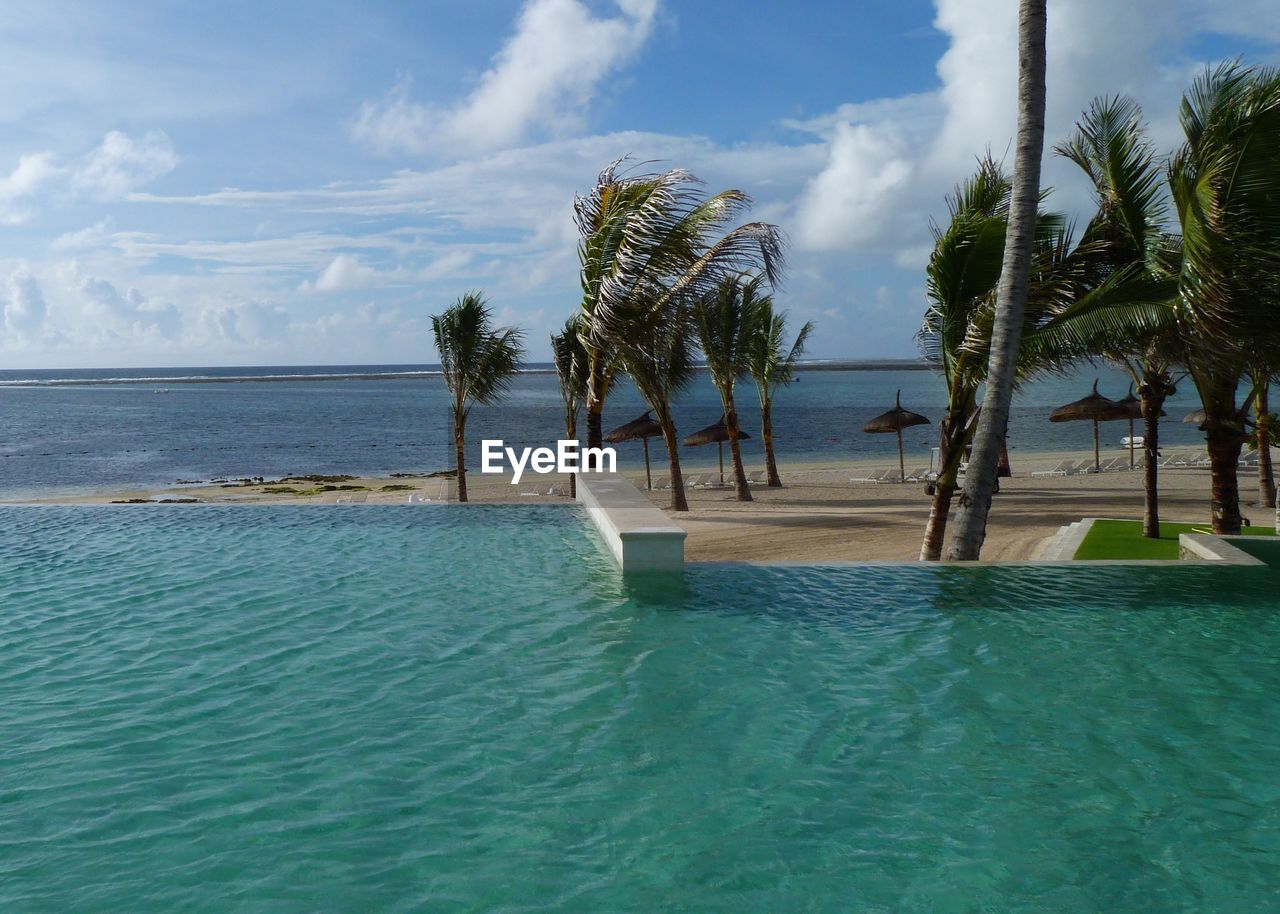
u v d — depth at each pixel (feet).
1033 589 31.32
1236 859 13.94
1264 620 27.35
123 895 12.92
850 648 24.91
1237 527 46.93
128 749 18.08
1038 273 39.75
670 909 12.66
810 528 63.10
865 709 20.31
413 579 34.32
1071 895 13.00
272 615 28.84
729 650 24.82
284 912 12.54
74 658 24.11
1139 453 151.33
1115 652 24.41
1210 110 36.58
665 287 48.26
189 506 54.13
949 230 40.29
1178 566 34.35
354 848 14.28
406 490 110.93
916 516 70.64
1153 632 26.21
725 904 12.77
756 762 17.52
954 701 20.81
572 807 15.69
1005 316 36.19
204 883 13.25
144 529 46.37
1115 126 43.45
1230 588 31.19
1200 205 33.83
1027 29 35.17
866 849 14.26
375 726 19.33
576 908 12.68
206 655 24.41
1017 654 24.29
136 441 213.05
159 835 14.65
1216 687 21.66
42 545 41.75
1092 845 14.38
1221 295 34.19
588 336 52.54
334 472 152.25
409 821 15.15
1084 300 38.60
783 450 188.75
